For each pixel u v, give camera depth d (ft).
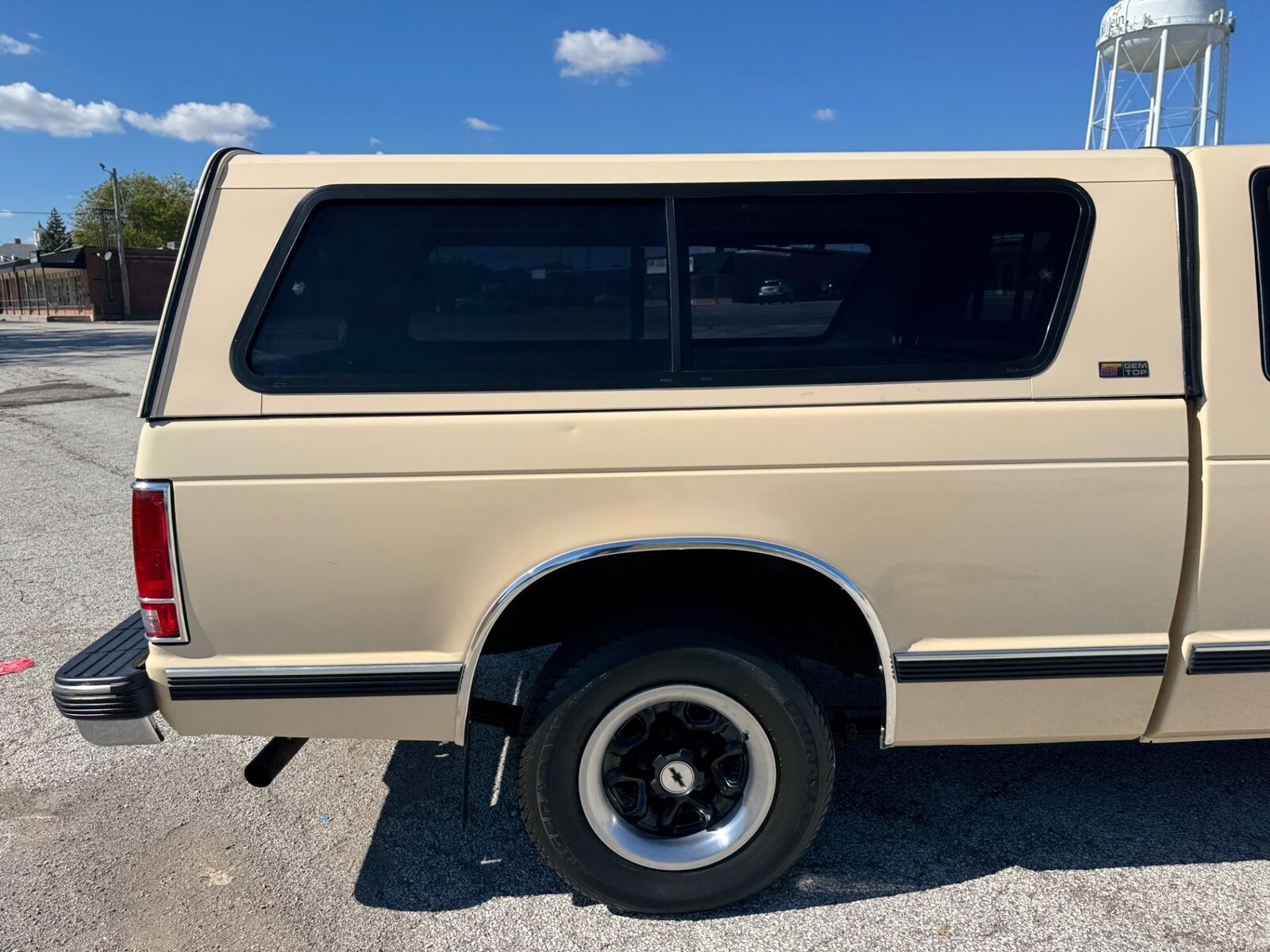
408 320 7.45
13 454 30.81
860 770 10.58
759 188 7.65
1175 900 8.21
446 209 7.50
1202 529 7.66
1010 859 8.87
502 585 7.47
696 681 7.64
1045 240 7.73
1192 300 7.67
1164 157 7.88
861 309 7.74
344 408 7.27
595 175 7.59
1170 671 8.00
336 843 9.36
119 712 7.48
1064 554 7.64
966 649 7.80
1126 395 7.57
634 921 8.13
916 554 7.60
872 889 8.47
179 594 7.32
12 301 207.10
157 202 221.46
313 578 7.37
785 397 7.49
